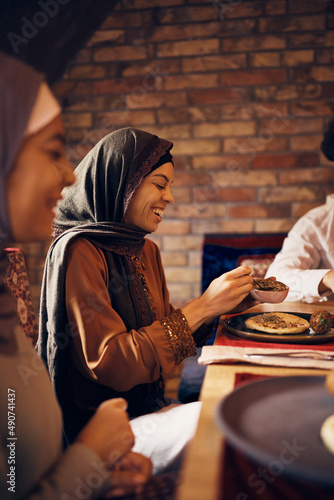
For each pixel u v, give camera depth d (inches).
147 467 26.8
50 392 27.9
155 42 106.4
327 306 52.9
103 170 45.1
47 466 25.2
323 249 71.4
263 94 104.8
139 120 109.1
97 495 23.9
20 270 53.3
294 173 106.0
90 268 40.9
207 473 18.2
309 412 21.5
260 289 45.5
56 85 109.4
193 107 107.2
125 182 44.6
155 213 47.1
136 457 27.4
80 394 40.8
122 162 44.3
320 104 103.3
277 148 106.0
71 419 41.0
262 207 107.7
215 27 104.4
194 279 111.0
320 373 30.6
